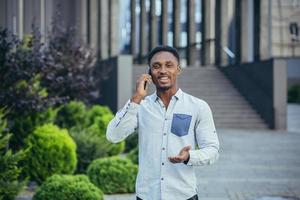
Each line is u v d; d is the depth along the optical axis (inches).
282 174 498.9
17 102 413.1
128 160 405.1
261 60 1006.4
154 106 158.9
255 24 1058.7
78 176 342.3
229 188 427.5
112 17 1330.0
